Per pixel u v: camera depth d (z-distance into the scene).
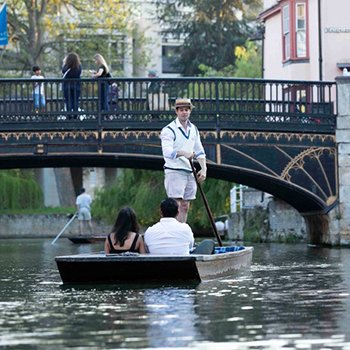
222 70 106.44
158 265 24.30
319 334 16.05
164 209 25.64
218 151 43.53
